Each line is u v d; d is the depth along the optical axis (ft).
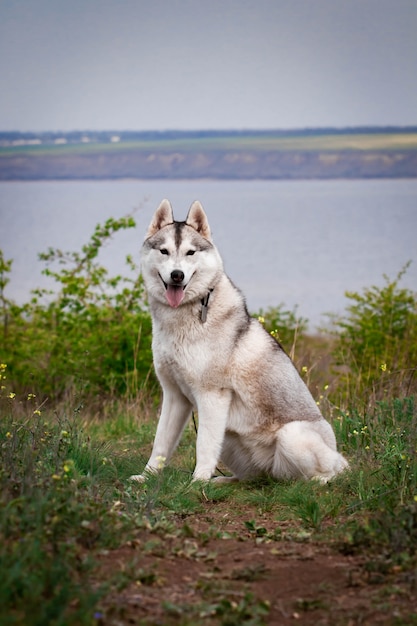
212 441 21.30
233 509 19.02
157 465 21.57
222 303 21.35
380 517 15.53
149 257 21.52
